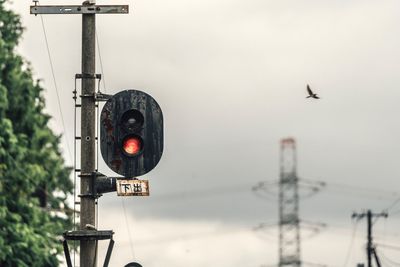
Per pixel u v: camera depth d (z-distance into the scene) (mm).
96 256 38031
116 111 36812
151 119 36844
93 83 39000
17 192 109438
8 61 117062
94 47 39156
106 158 36781
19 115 117250
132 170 36750
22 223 107375
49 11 39156
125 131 36750
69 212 128625
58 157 121812
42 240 106750
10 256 103000
